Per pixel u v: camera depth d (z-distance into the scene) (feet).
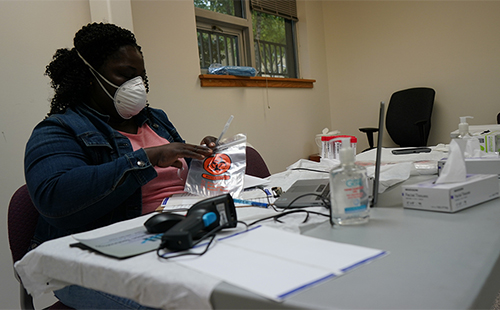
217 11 10.17
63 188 2.83
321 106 13.28
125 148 3.71
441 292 1.24
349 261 1.54
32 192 2.89
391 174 3.43
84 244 2.10
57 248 2.14
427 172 3.73
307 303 1.22
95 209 2.98
